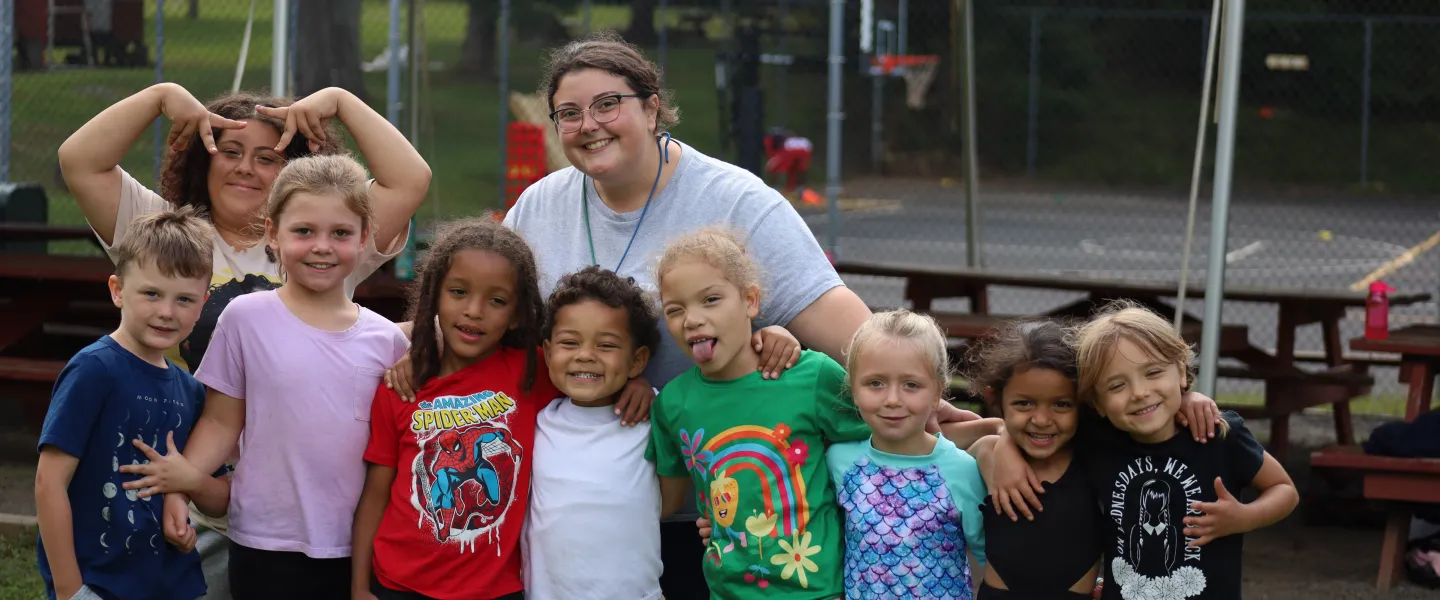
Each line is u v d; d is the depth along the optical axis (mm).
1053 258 19797
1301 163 34125
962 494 3361
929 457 3379
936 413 3658
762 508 3330
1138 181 34094
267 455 3344
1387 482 5547
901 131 36031
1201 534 3207
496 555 3350
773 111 35750
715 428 3373
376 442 3391
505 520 3367
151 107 3627
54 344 8938
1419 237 23250
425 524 3318
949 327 7336
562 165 16578
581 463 3377
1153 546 3238
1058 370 3256
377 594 3369
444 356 3475
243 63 6945
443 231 3463
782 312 3609
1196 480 3240
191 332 3609
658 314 3490
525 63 35656
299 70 18719
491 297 3357
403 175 3777
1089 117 36812
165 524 3291
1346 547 6383
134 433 3223
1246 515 3219
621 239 3631
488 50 35344
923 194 30297
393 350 3477
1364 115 26703
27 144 19969
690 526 3666
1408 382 6281
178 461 3281
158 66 12594
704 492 3393
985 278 8719
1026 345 3301
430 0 42375
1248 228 24828
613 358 3391
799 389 3398
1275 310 13531
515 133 15891
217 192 3750
